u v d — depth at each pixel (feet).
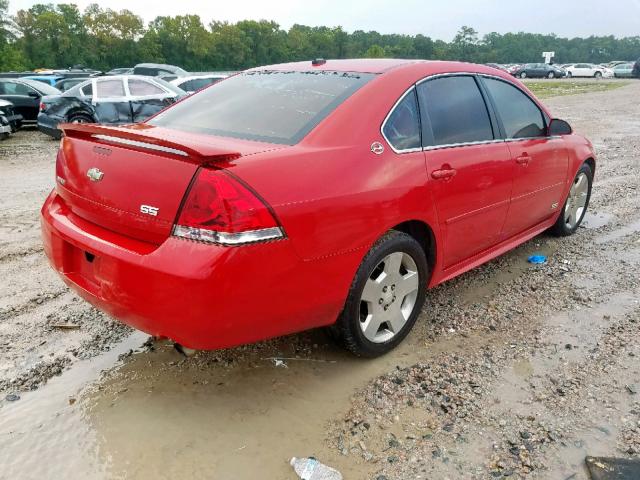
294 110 9.82
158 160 7.86
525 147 13.28
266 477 7.63
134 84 40.93
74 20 327.47
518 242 14.55
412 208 9.87
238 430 8.53
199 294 7.34
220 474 7.66
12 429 8.47
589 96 87.10
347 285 9.05
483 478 7.58
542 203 14.73
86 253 8.88
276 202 7.75
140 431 8.49
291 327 8.70
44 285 13.55
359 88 10.07
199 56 359.87
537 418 8.79
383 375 9.98
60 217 9.55
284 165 8.14
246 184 7.51
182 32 354.33
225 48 372.38
